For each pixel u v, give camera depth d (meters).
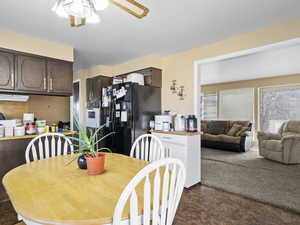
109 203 0.85
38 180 1.12
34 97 3.51
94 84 4.17
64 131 2.79
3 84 2.27
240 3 1.78
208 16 2.02
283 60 3.73
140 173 0.75
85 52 3.21
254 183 2.70
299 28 2.05
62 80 2.80
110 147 3.53
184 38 2.62
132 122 3.04
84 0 1.09
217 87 6.63
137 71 3.59
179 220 1.80
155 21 2.12
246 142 4.84
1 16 1.98
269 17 2.05
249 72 4.81
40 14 1.94
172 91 3.35
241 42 2.50
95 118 3.96
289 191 2.42
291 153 3.69
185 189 2.52
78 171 1.29
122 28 2.29
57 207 0.81
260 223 1.75
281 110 5.27
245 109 5.96
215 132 5.84
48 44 2.68
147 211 0.78
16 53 2.38
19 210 0.78
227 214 1.91
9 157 2.20
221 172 3.21
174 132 2.67
